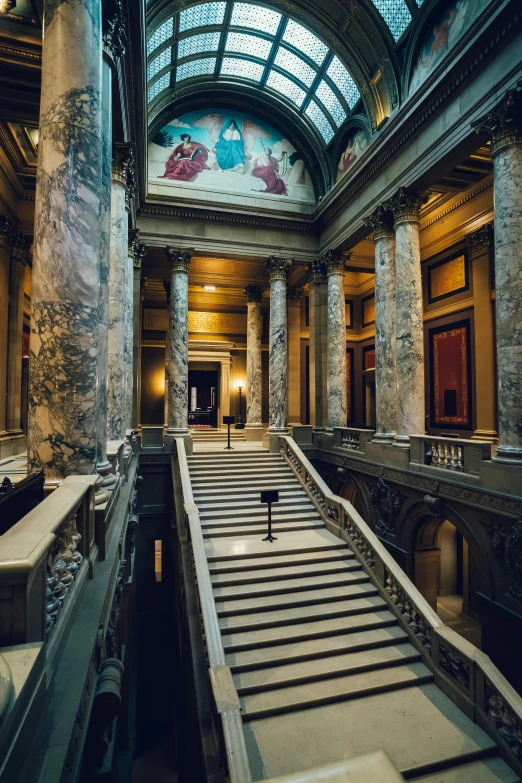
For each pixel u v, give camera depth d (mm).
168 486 15359
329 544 10625
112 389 9281
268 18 13773
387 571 9141
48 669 2736
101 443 5539
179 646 10133
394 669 7449
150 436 15375
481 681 6371
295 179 17828
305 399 22469
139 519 15023
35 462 4590
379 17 12086
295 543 10711
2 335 12297
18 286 13211
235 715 5602
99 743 3555
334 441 15750
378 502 13164
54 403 4574
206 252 16516
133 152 10062
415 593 8234
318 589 9266
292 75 15656
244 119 17359
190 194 16484
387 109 13391
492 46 9133
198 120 16812
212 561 9773
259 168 17406
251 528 11430
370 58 13109
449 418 15797
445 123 10727
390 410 13203
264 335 24109
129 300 13094
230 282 20781
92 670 3350
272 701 6598
